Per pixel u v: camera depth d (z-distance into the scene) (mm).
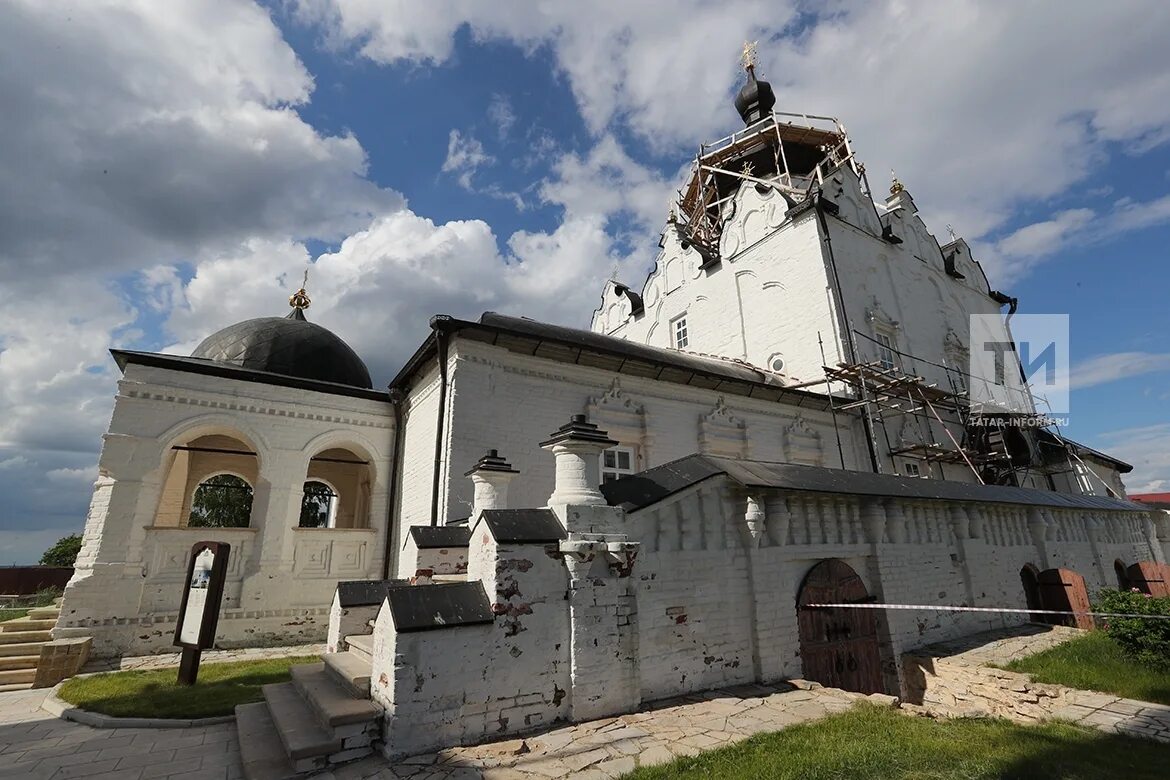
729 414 15289
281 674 8586
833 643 8102
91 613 10414
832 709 6039
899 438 19062
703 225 26328
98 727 6512
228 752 5637
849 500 9188
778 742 5000
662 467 7703
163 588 11227
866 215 21625
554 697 5609
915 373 20781
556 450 6730
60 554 33344
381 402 14648
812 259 19094
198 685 8008
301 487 13062
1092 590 14023
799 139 25062
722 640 7012
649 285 25672
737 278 21484
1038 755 4887
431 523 10828
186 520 16250
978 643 9586
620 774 4434
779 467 8648
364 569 13250
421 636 5109
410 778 4434
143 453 11570
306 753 4750
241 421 12750
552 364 12562
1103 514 16109
